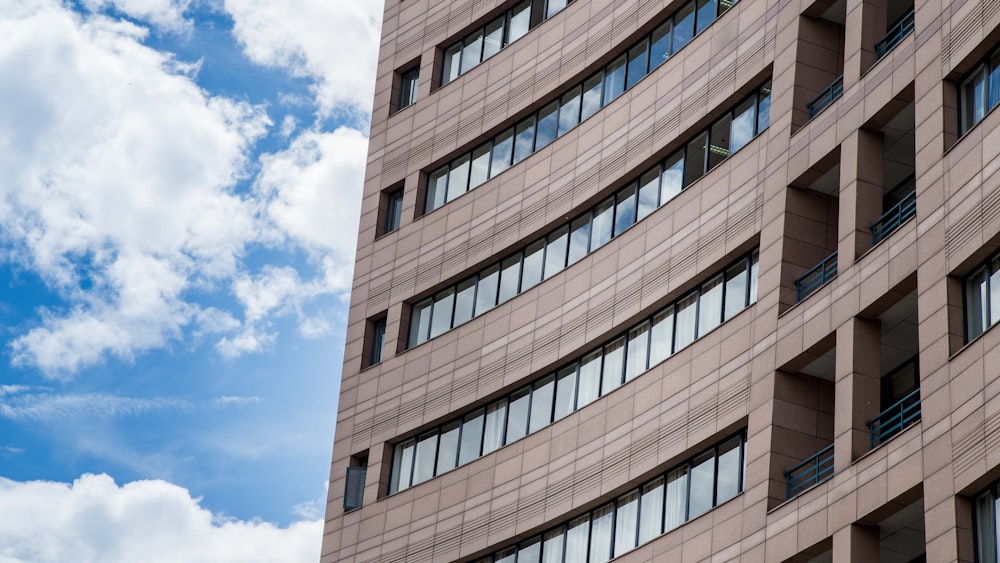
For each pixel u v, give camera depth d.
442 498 53.78
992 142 37.56
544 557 49.94
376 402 57.78
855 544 38.16
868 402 39.78
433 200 60.34
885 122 42.31
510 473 51.81
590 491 48.56
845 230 42.00
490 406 54.16
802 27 46.72
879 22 44.12
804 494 40.34
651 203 51.16
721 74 49.47
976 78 39.44
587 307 51.59
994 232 36.72
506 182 57.12
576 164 54.44
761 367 43.66
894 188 44.59
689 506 45.28
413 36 63.88
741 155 47.47
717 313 46.94
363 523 56.00
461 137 59.59
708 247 47.59
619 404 48.88
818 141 44.16
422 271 58.66
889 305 40.00
